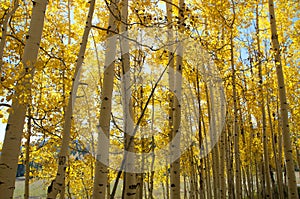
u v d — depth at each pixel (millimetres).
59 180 2715
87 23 3178
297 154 13391
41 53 5324
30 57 3273
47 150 6699
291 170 5676
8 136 2996
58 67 5078
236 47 8570
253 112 10070
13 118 3045
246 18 7672
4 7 4398
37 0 3451
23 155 6570
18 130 3049
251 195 11680
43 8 3471
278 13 8828
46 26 5754
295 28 8195
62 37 5977
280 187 10320
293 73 9359
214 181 7855
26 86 2943
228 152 7703
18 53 4906
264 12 9227
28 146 5754
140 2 4004
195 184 9438
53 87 5637
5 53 4789
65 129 2842
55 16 6445
